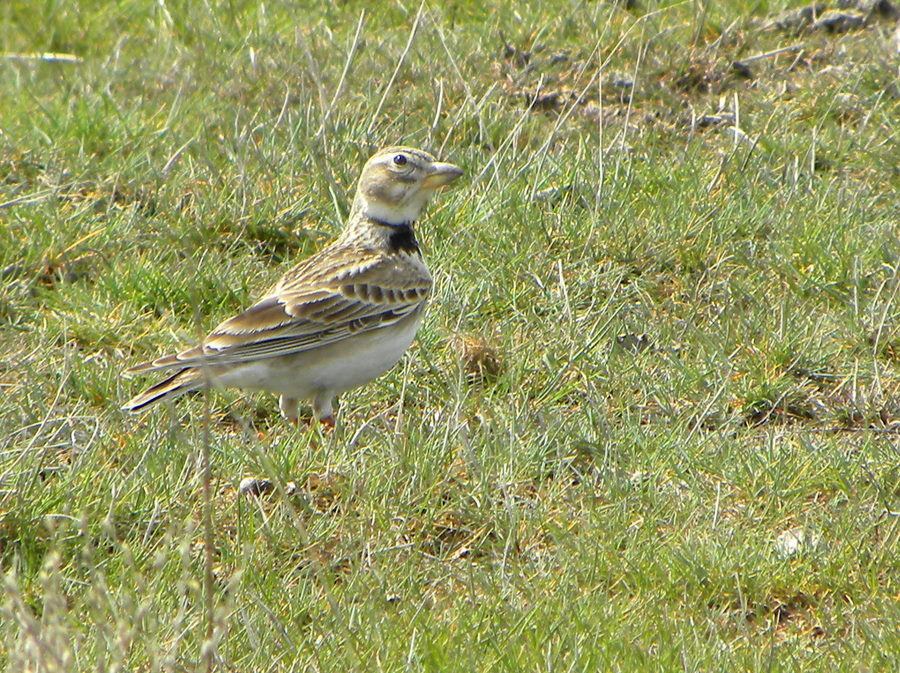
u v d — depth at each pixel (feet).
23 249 44.34
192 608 29.40
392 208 38.75
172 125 53.11
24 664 24.41
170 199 47.16
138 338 41.01
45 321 41.42
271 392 37.83
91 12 69.97
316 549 32.48
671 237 44.70
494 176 47.55
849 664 27.53
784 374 38.99
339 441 36.37
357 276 37.45
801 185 48.03
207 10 65.98
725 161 48.96
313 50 58.75
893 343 40.37
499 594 30.42
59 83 59.26
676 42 58.39
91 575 30.45
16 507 32.40
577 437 36.42
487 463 34.94
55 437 35.60
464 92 55.01
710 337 40.29
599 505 33.86
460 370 37.65
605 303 42.11
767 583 30.76
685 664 27.04
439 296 42.65
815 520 32.86
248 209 46.14
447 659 27.76
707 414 37.27
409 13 63.72
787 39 59.77
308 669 27.66
